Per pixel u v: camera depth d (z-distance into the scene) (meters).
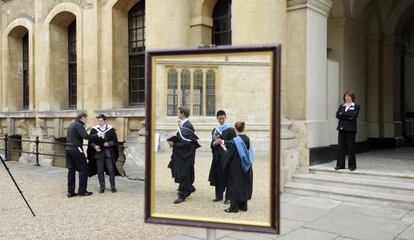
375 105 15.08
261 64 3.80
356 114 9.37
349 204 8.23
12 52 19.84
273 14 9.62
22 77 20.06
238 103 3.87
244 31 9.66
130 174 11.66
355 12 12.97
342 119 9.50
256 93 3.82
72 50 17.58
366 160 11.50
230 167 3.88
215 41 12.59
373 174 9.05
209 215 3.96
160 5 11.47
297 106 10.33
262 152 3.79
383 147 15.51
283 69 10.06
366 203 8.25
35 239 6.27
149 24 11.62
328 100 11.55
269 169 3.73
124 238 6.27
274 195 3.69
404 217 7.27
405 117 17.62
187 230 6.69
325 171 9.68
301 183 9.45
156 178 4.12
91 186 10.82
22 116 18.38
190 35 12.26
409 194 8.20
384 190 8.48
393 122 15.55
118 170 13.63
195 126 4.04
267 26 9.55
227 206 3.90
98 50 14.95
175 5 11.61
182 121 4.03
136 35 14.98
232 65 3.90
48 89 17.11
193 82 4.00
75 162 9.52
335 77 11.96
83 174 9.59
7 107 19.81
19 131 18.83
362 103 14.06
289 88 10.45
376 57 15.00
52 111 16.66
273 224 3.70
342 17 12.41
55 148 16.73
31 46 18.16
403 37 17.31
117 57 14.80
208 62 3.95
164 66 4.04
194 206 4.01
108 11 14.73
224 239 6.08
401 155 12.86
